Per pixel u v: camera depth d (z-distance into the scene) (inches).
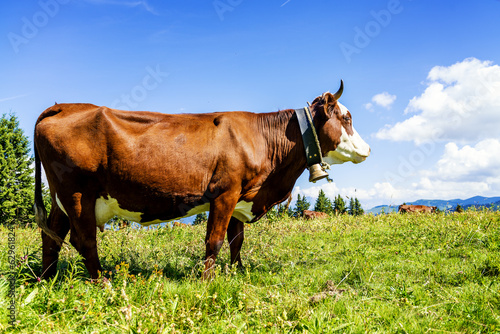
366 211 450.9
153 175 178.9
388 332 128.9
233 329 120.7
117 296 143.2
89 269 177.8
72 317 127.9
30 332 113.6
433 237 276.5
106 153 174.4
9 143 1552.7
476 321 137.2
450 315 145.0
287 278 194.5
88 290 148.7
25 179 1498.5
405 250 250.5
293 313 137.9
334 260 232.1
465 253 231.3
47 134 172.2
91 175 175.2
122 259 220.4
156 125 185.6
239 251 225.3
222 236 192.9
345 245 272.1
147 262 224.8
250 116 215.6
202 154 187.0
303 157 220.4
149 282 155.6
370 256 235.1
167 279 187.5
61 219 190.4
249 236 299.6
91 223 178.4
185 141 185.8
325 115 218.4
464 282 180.2
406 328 130.4
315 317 130.8
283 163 215.8
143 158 177.2
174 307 128.3
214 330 120.5
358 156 233.9
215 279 163.8
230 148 193.6
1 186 1407.5
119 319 124.7
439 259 221.8
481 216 344.5
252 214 218.8
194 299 144.3
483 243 249.0
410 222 355.3
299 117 216.5
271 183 217.6
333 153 229.1
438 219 349.7
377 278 191.6
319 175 215.8
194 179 186.2
